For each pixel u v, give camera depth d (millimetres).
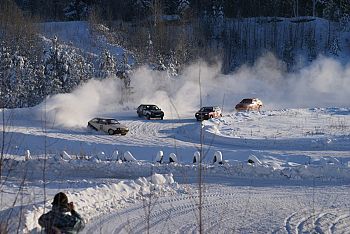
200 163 12766
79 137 65125
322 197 30203
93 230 22953
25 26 122438
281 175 35594
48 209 23391
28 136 60062
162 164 38312
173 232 22781
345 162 41594
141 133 70438
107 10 170250
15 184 30312
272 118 81438
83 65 106938
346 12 171500
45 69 100625
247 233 22781
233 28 161875
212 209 27062
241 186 33188
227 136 63156
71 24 158250
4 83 81938
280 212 26516
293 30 165125
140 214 25688
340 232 23109
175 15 166750
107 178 36750
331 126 71812
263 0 182000
